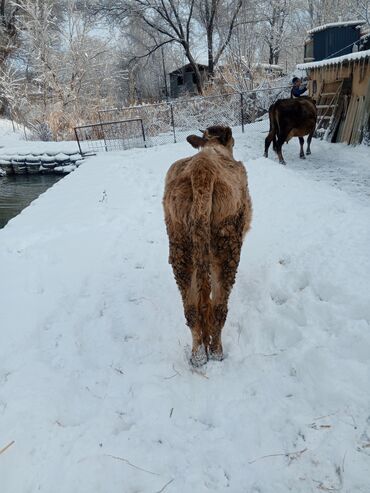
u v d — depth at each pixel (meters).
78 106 24.94
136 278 4.49
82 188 8.44
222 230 2.92
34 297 4.11
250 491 2.10
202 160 2.98
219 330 3.03
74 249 5.24
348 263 4.06
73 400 2.75
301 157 10.52
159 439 2.43
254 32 28.78
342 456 2.19
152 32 31.44
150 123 17.94
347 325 3.12
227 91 20.92
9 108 27.20
